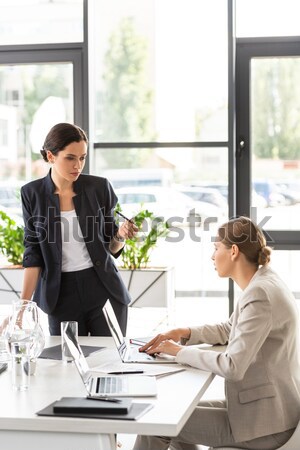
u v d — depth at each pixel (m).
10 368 2.95
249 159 5.93
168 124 5.96
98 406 2.25
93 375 2.78
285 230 5.93
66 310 3.71
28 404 2.38
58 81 6.01
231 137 5.86
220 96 5.88
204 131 5.93
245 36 5.87
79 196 3.72
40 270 3.77
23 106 6.08
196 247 5.99
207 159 5.93
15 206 6.11
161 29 5.93
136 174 6.01
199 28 5.88
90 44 5.94
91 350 3.23
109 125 6.02
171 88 5.94
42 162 6.09
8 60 6.02
